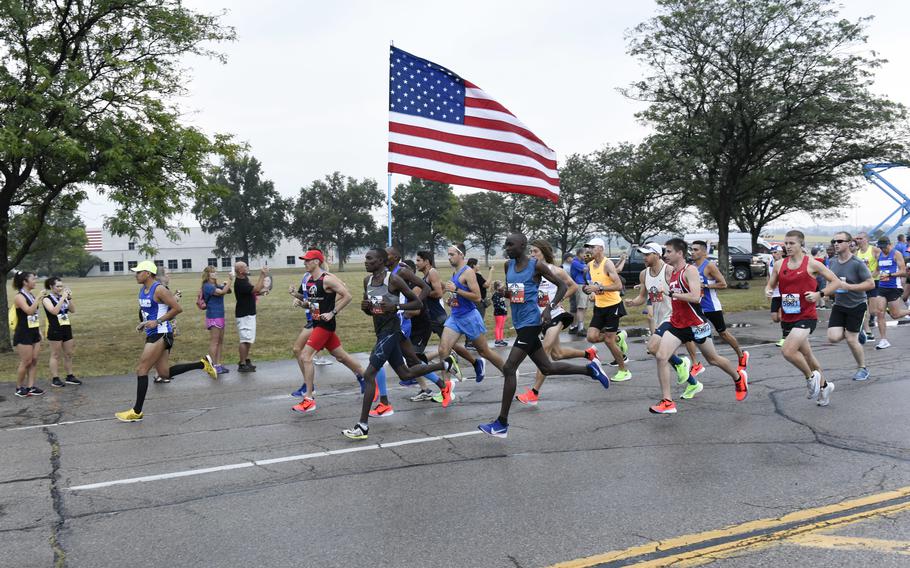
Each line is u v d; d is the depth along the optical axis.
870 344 12.37
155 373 11.28
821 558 3.82
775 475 5.27
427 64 10.98
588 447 6.16
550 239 47.16
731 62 30.09
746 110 30.09
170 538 4.27
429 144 10.93
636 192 37.28
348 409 8.03
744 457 5.75
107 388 9.78
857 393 8.22
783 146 31.48
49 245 16.72
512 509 4.65
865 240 14.20
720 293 27.72
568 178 44.06
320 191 96.56
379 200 96.19
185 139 14.16
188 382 10.20
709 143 30.94
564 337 14.55
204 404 8.52
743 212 41.31
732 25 29.73
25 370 9.29
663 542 4.06
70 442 6.71
